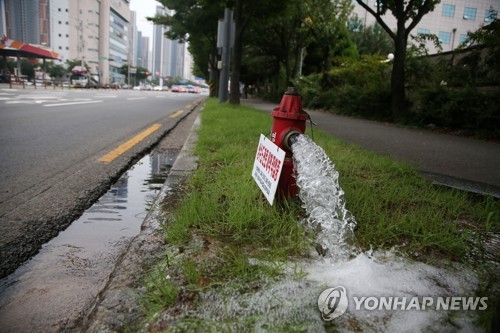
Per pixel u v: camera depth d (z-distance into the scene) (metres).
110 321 1.45
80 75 48.47
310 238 2.09
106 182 3.77
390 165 4.11
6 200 3.06
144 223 2.42
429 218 2.46
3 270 1.99
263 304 1.52
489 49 10.38
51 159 4.67
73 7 112.69
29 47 41.06
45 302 1.72
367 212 2.49
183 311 1.48
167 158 5.25
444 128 10.16
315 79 21.47
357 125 10.84
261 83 45.69
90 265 2.09
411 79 13.62
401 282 1.74
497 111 8.63
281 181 2.53
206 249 1.98
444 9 47.72
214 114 10.26
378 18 12.32
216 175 3.48
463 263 1.98
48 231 2.51
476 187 3.59
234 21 16.36
